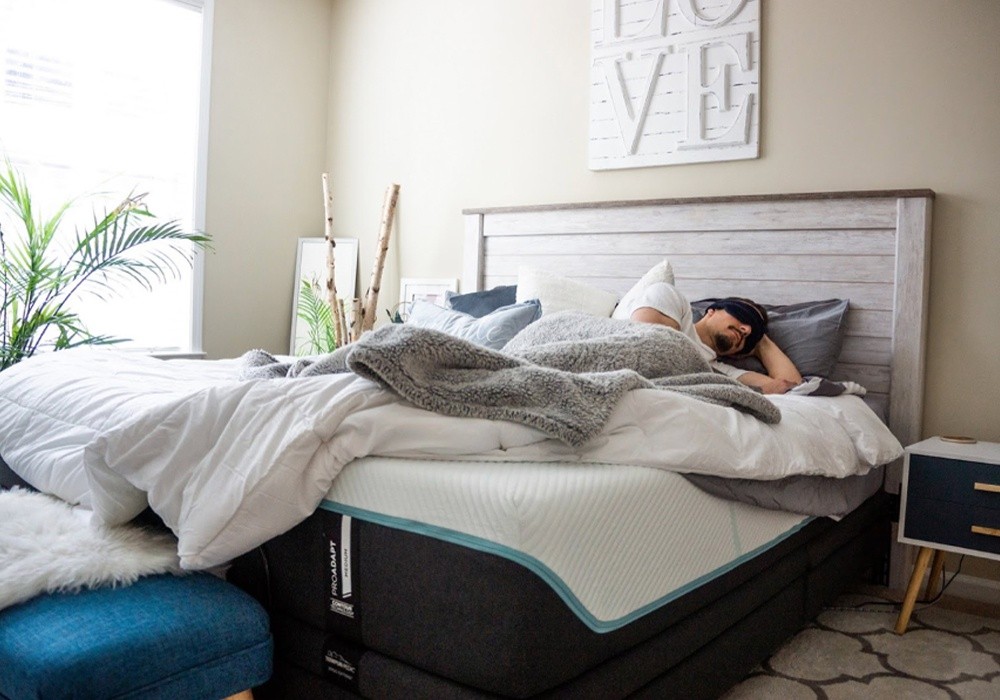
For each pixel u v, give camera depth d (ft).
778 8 10.07
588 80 11.64
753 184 10.27
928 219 8.91
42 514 5.21
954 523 7.50
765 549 6.01
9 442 6.54
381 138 14.08
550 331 6.89
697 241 10.38
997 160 8.80
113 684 3.88
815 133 9.86
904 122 9.32
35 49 11.57
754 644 5.98
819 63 9.82
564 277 10.70
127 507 5.09
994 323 8.83
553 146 12.00
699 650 5.28
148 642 4.04
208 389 5.01
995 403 8.83
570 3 11.83
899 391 9.02
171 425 4.89
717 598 5.48
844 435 7.10
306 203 14.69
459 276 13.03
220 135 13.39
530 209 11.76
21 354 10.49
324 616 4.71
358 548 4.51
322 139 14.84
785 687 6.20
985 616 8.18
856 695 6.08
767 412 6.11
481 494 4.07
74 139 12.00
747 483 5.64
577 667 4.17
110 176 12.39
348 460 4.62
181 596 4.47
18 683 3.85
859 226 9.29
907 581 9.07
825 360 9.02
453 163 13.12
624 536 4.50
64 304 11.97
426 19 13.48
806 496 6.32
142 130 12.69
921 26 9.21
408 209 13.69
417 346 4.90
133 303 12.69
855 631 7.59
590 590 4.21
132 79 12.54
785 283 9.79
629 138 11.08
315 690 4.72
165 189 12.99
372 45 14.24
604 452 4.93
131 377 7.11
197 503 4.61
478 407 4.80
